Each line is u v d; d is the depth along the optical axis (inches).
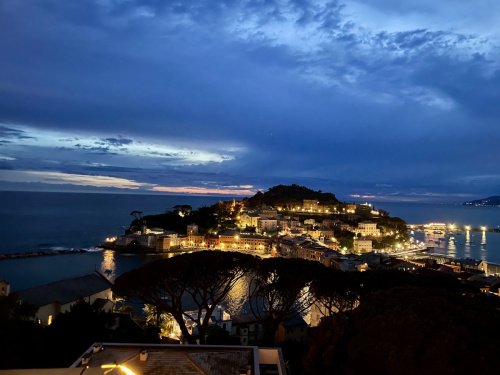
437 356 730.8
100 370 882.1
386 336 812.6
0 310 1523.1
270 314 1851.6
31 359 1579.7
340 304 1763.0
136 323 2369.6
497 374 696.4
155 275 1624.0
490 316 861.2
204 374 949.8
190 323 2508.6
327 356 913.5
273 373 1034.7
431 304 868.6
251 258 1819.6
